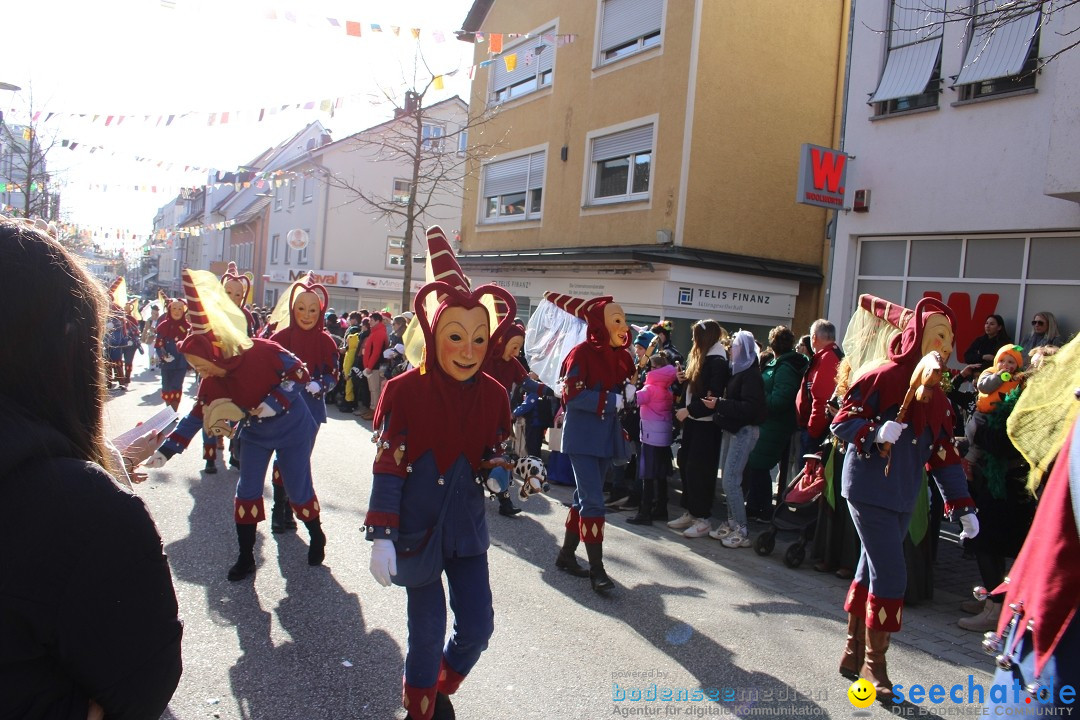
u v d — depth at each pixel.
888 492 3.59
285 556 5.39
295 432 4.91
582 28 15.71
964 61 9.17
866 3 10.23
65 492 1.20
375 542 2.85
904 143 9.84
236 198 44.19
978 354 8.53
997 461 4.62
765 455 6.97
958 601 5.36
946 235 9.60
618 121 14.68
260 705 3.37
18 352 1.25
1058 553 1.79
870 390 3.66
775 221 14.34
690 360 6.52
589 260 13.99
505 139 18.05
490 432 3.09
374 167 30.25
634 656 4.07
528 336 6.88
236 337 4.68
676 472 9.10
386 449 2.92
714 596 5.09
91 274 1.44
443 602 3.03
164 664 1.30
